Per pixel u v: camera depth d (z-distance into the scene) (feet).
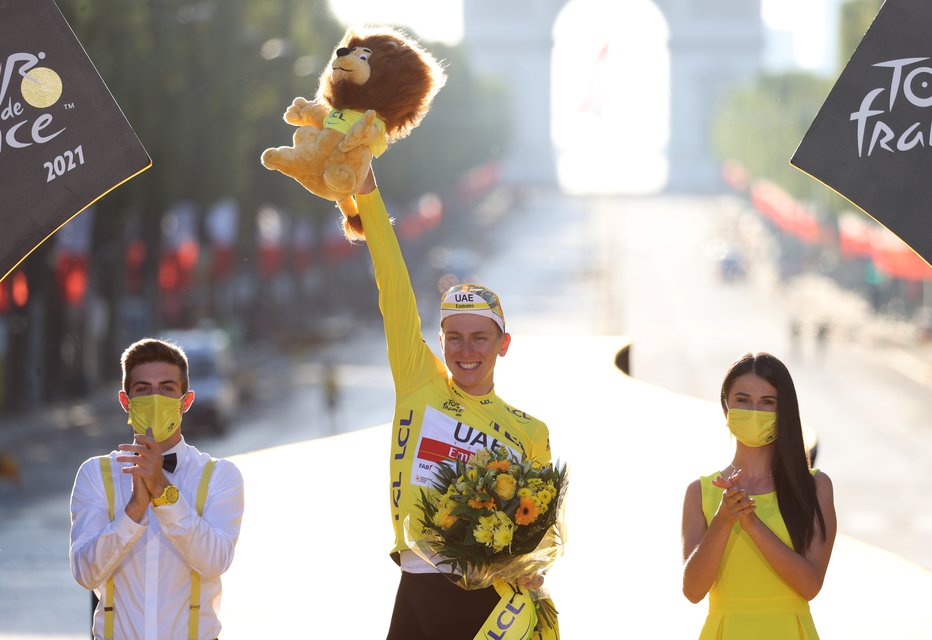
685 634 82.02
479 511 51.29
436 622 54.60
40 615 141.28
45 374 431.02
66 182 56.44
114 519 53.47
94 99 56.44
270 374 572.92
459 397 56.54
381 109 54.65
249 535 107.14
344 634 81.46
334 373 399.85
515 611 53.62
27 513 248.11
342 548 102.73
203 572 52.90
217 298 623.77
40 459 329.11
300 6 557.74
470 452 55.47
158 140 406.00
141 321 532.32
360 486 123.54
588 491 119.34
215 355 383.86
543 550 52.70
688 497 56.18
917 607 90.94
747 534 54.60
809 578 53.93
